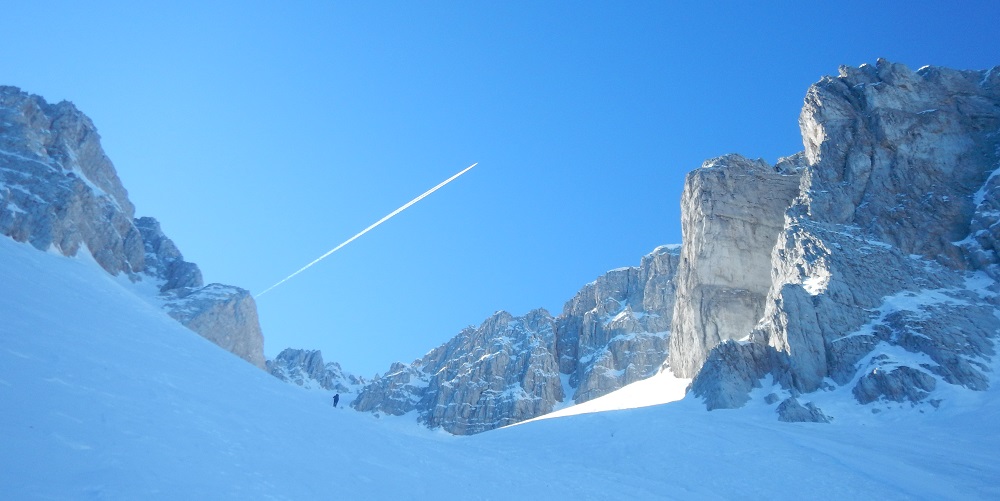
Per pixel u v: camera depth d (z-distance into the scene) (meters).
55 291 35.03
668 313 149.00
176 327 44.09
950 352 54.22
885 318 61.66
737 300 92.31
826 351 62.75
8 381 16.38
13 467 12.10
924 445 43.03
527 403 141.62
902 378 53.44
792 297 66.94
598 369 139.62
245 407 25.16
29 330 22.55
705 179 103.62
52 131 103.56
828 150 84.31
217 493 14.73
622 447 46.47
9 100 98.94
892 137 79.06
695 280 97.25
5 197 80.38
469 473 28.95
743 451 43.69
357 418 35.28
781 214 98.56
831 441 45.69
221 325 104.31
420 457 29.25
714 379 68.50
